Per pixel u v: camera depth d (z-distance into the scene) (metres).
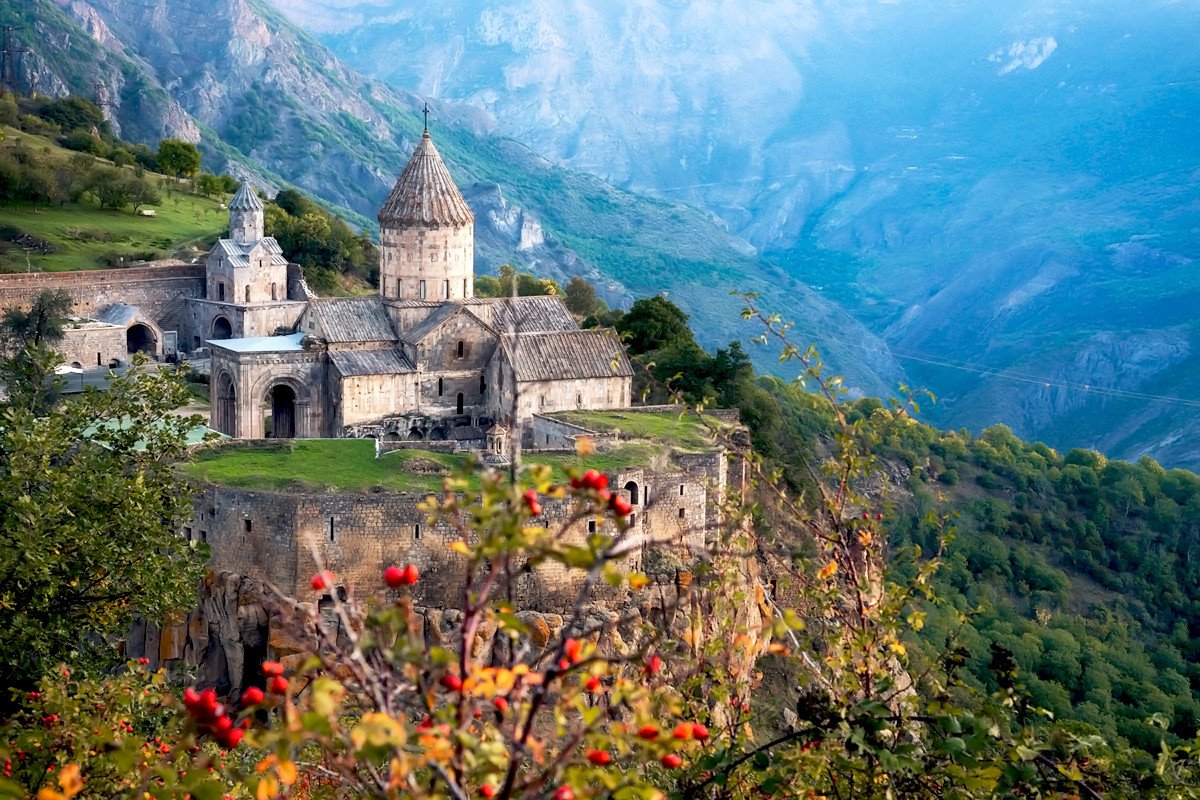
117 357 149.50
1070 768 26.39
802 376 32.84
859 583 30.06
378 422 107.25
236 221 155.38
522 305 115.62
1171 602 162.50
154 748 35.56
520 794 19.95
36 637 47.59
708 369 119.69
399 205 113.81
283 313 152.00
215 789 23.52
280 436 117.75
